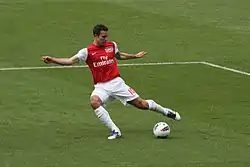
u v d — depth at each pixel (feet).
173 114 168.14
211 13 320.91
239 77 226.17
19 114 181.37
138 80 222.89
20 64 244.83
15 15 313.32
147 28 297.74
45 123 172.55
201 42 277.03
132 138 158.92
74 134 162.61
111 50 161.38
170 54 260.01
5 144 154.51
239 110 186.70
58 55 262.26
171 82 220.23
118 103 190.90
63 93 204.33
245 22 307.58
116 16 314.55
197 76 227.61
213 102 195.93
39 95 201.67
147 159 143.43
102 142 155.84
